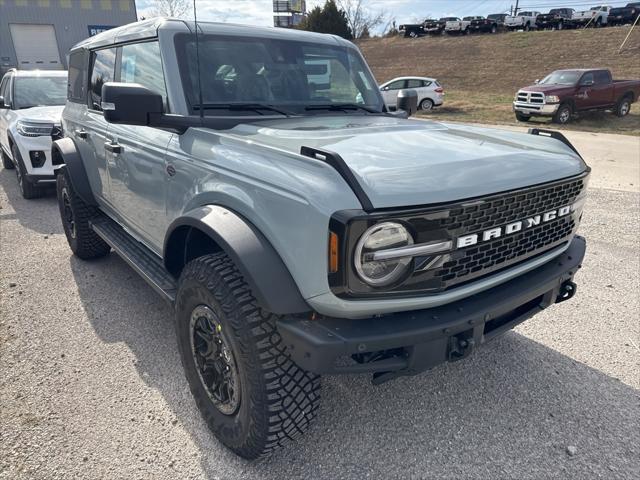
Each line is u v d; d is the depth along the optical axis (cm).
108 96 246
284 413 216
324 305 197
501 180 217
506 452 252
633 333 368
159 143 293
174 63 295
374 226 184
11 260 499
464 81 3131
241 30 332
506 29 4100
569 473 239
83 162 441
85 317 381
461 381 309
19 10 2944
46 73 878
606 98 1861
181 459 244
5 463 238
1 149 973
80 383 300
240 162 230
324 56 363
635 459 248
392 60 3881
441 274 204
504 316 246
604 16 3788
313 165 200
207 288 224
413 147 236
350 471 239
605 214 688
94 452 247
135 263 338
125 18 3256
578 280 462
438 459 247
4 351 333
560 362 330
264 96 321
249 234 212
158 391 295
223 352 235
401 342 197
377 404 288
